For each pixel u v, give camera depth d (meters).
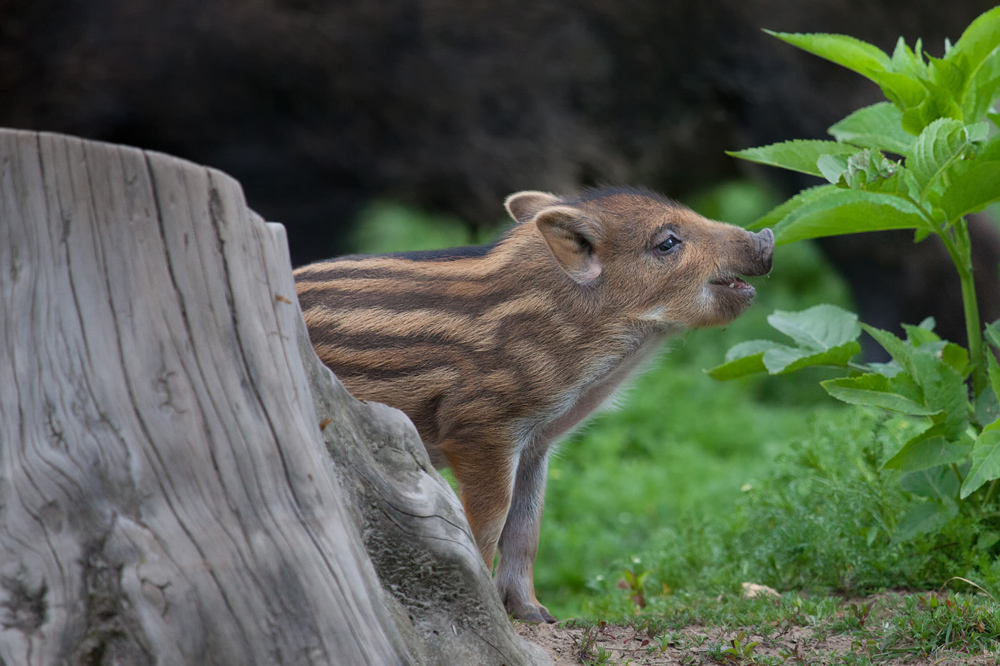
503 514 7.59
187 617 4.06
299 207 17.09
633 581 9.25
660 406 18.64
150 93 15.43
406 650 4.72
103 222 4.18
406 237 23.06
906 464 7.80
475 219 17.38
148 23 15.10
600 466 15.73
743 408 18.81
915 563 8.04
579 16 16.52
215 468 4.27
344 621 4.36
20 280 4.11
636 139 17.47
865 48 8.19
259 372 4.48
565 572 11.80
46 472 4.03
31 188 4.12
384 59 15.95
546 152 16.88
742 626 7.26
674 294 7.96
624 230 8.00
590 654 6.70
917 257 16.77
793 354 8.48
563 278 7.74
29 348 4.10
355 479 5.16
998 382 7.75
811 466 9.35
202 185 4.39
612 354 7.86
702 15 16.80
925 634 6.54
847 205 7.68
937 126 7.33
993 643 6.29
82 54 15.05
